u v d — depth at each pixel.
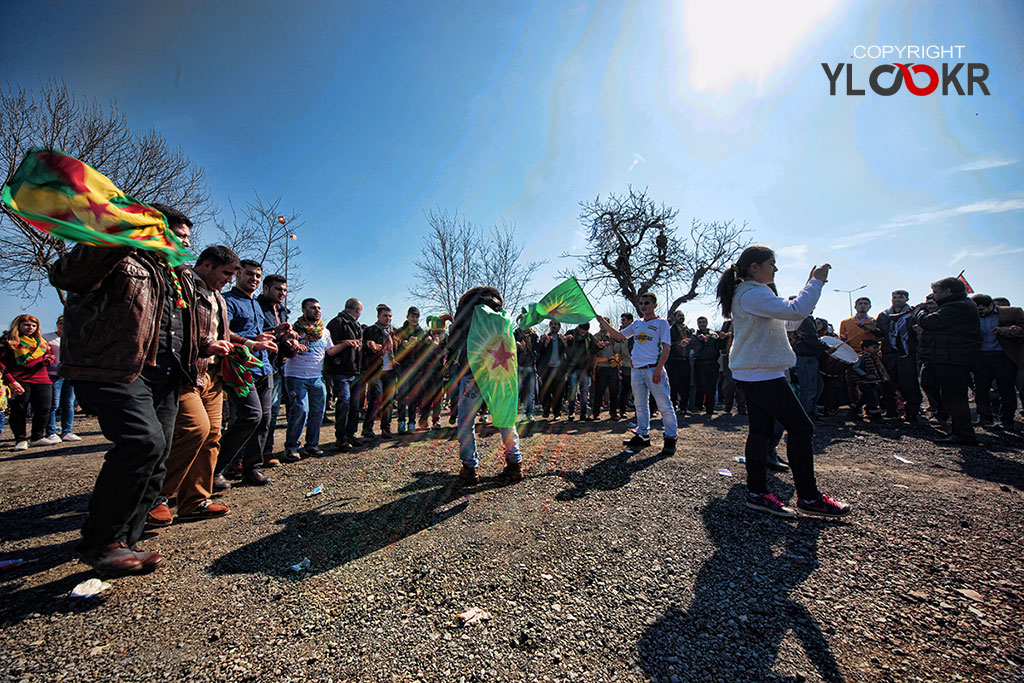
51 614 1.97
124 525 2.23
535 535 2.71
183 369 2.63
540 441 5.86
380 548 2.60
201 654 1.70
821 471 4.12
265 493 3.78
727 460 4.57
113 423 2.19
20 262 12.98
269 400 4.17
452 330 4.01
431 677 1.56
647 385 5.17
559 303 4.37
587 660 1.64
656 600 2.02
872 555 2.43
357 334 5.84
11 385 5.89
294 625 1.87
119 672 1.60
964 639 1.74
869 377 7.61
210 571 2.35
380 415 6.88
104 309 2.15
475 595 2.08
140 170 14.45
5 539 2.84
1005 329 5.99
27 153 1.88
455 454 5.16
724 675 1.56
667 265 24.62
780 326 3.14
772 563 2.35
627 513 3.05
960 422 5.28
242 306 4.04
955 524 2.83
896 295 7.31
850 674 1.56
